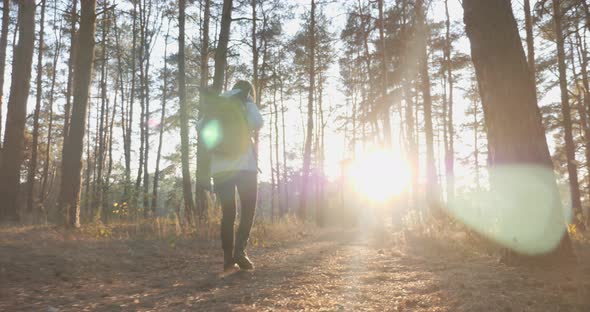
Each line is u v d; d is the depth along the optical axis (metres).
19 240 5.54
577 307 2.34
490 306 2.44
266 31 20.56
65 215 7.69
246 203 3.84
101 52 23.22
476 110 27.89
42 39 20.88
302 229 13.33
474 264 4.55
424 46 17.06
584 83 16.66
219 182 3.76
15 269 3.68
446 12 18.88
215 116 3.72
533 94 4.39
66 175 8.05
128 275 3.86
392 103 20.78
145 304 2.59
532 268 3.99
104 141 30.67
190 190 15.26
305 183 23.05
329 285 3.26
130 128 24.89
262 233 8.80
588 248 5.86
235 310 2.40
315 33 22.77
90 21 8.64
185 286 3.24
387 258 5.52
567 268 3.90
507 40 4.44
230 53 11.98
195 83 22.80
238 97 3.77
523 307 2.40
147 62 24.00
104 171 30.64
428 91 17.69
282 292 2.93
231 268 3.84
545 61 16.55
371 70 20.41
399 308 2.45
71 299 2.75
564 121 16.17
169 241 6.41
